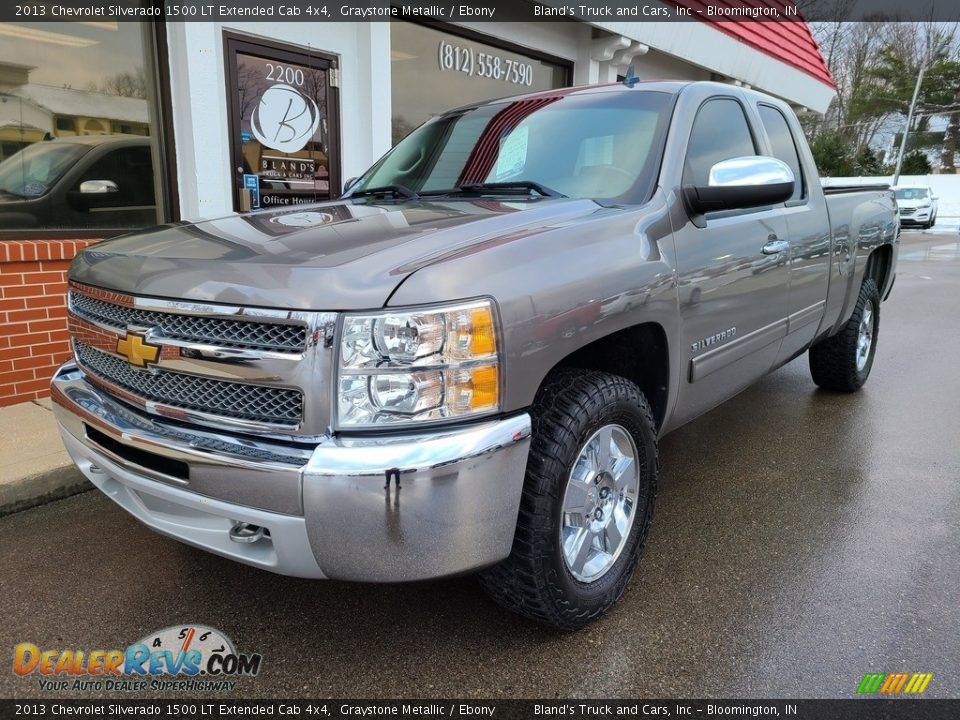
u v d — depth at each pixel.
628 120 3.01
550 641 2.35
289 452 1.85
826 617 2.47
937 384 5.52
